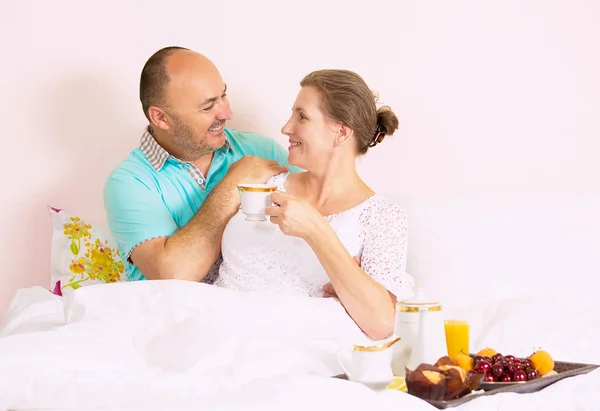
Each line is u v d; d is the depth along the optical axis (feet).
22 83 9.33
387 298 6.51
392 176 9.21
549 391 5.07
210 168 8.34
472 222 7.88
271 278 7.09
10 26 9.35
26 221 9.33
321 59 9.29
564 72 8.92
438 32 9.08
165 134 8.19
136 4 9.36
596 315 6.88
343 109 7.04
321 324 6.25
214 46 9.38
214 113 8.09
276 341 5.58
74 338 5.55
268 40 9.34
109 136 9.38
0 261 9.34
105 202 8.12
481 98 9.04
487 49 9.02
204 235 7.57
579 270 7.52
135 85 9.37
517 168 9.00
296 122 7.24
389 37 9.17
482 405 4.75
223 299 6.35
